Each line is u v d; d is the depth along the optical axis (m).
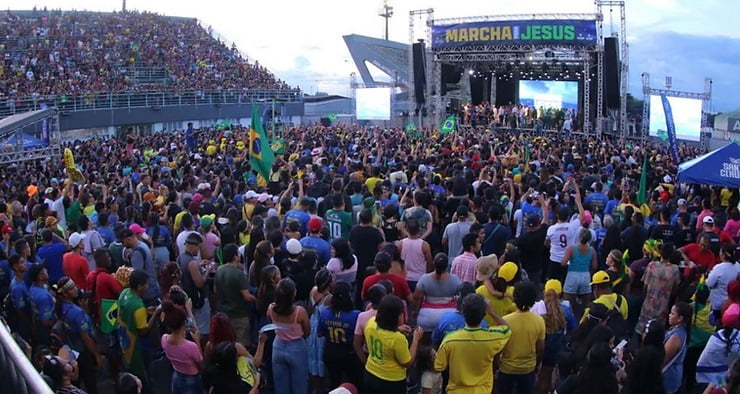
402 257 9.24
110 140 33.38
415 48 41.56
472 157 19.83
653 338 6.23
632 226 10.96
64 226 13.73
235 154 25.22
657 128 34.91
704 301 7.89
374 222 10.95
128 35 57.19
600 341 6.23
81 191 13.91
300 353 7.14
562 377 6.65
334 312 7.07
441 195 13.26
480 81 46.12
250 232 9.76
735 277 8.53
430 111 41.72
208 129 40.88
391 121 47.38
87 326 7.39
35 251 10.03
